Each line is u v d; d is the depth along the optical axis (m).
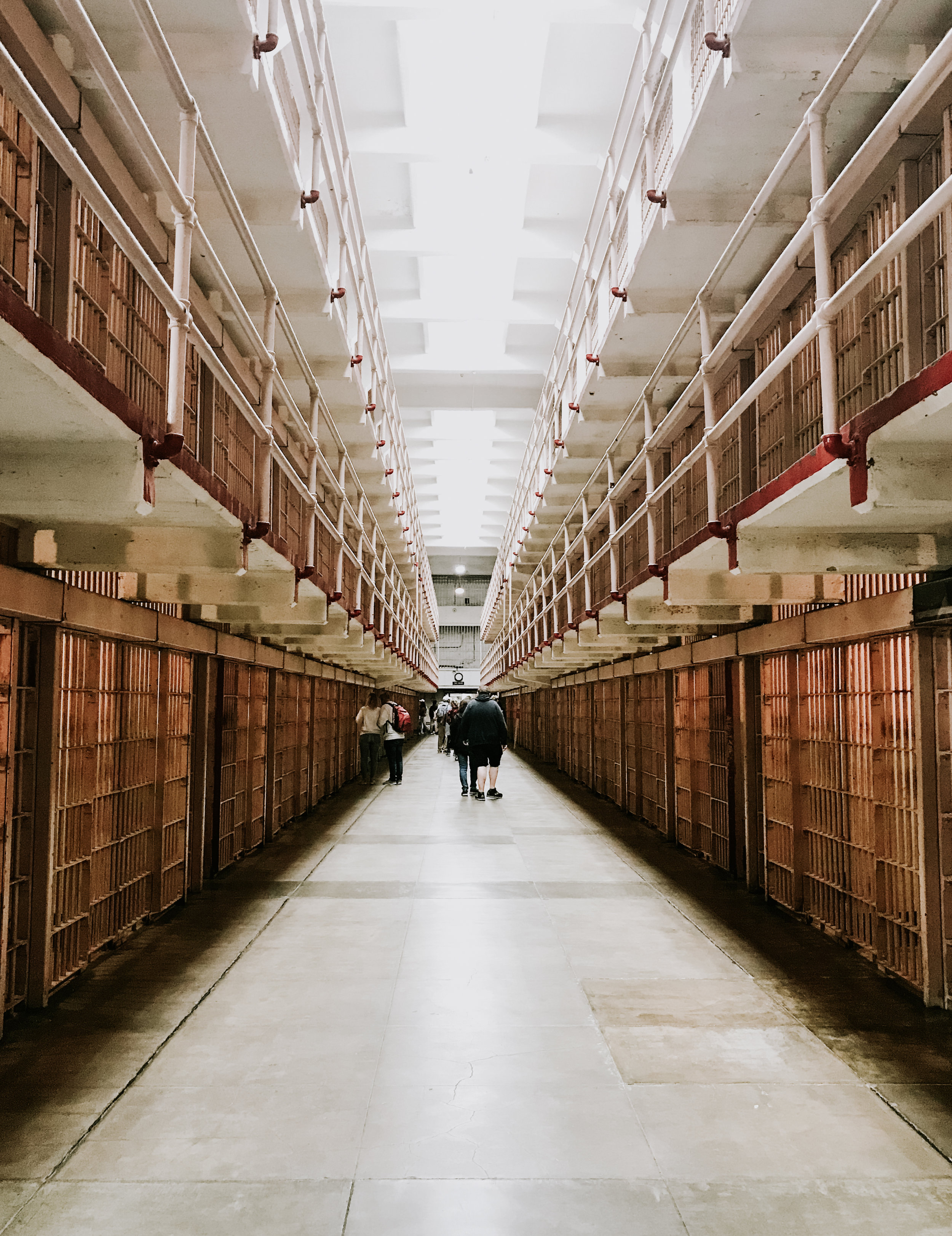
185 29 3.25
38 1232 2.30
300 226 4.26
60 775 4.18
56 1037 3.64
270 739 8.77
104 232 3.39
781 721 5.97
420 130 9.88
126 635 4.76
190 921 5.59
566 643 9.61
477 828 9.70
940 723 4.02
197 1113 2.98
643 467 8.12
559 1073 3.31
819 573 3.75
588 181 11.05
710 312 4.27
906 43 3.24
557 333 15.12
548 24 8.65
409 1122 2.91
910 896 4.24
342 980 4.43
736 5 3.27
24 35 2.78
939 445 2.53
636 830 9.68
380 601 10.86
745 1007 4.03
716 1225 2.33
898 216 3.31
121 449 2.60
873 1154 2.71
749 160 3.92
